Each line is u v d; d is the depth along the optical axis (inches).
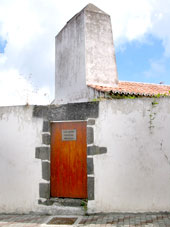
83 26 421.1
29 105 217.9
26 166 211.0
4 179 214.8
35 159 209.6
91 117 201.6
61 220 183.3
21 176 211.2
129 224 165.6
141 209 186.5
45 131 210.8
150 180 188.2
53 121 212.2
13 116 220.2
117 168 193.0
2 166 216.5
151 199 186.2
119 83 449.7
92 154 197.0
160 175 187.3
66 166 209.0
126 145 193.9
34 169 208.7
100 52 425.1
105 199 191.6
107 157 195.0
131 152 192.7
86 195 201.5
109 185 192.2
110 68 429.1
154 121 192.2
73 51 447.5
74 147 209.2
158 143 190.1
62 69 483.8
